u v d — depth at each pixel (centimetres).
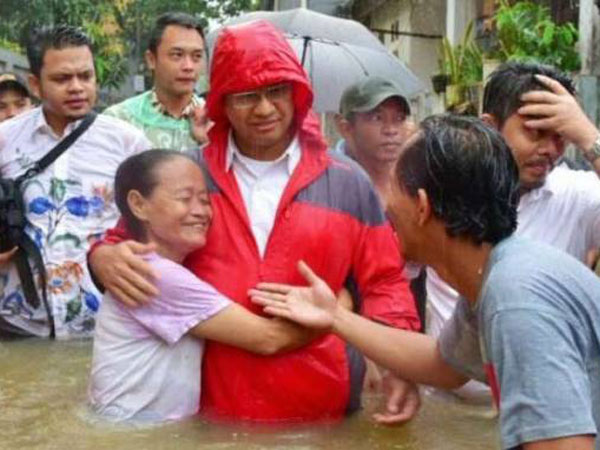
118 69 1719
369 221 307
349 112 414
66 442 275
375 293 309
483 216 204
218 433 283
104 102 1739
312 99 302
